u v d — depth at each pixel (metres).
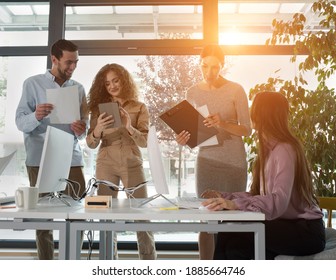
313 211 1.72
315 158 3.23
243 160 2.58
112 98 2.61
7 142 3.89
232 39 3.86
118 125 2.26
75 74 3.87
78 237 1.49
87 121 2.71
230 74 3.85
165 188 1.69
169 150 3.77
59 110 2.28
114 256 2.75
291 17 3.88
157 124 3.82
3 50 3.88
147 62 3.86
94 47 3.84
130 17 3.91
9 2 3.94
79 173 2.72
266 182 1.73
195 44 3.81
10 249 3.74
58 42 2.64
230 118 2.61
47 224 1.48
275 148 1.70
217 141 2.40
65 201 1.91
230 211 1.53
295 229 1.66
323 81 3.37
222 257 1.71
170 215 1.44
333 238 2.02
